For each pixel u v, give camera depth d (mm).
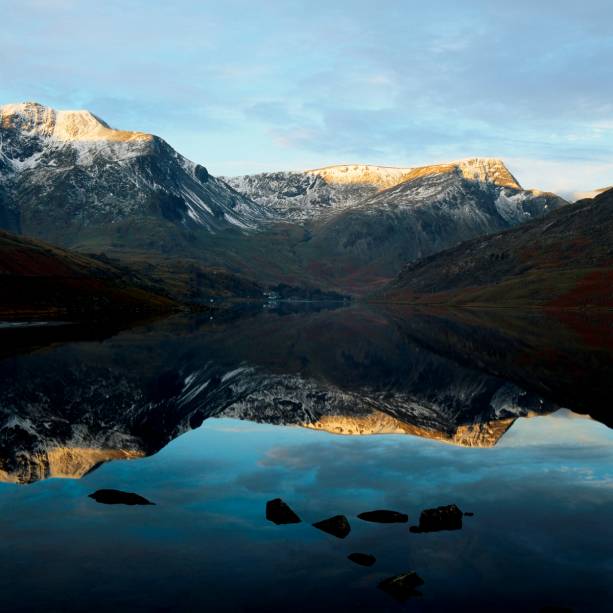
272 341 127875
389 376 75812
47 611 16312
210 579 18188
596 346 112625
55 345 109312
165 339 127188
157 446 37094
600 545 20578
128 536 21422
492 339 132500
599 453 34500
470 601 16906
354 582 17969
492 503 25031
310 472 30250
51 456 34375
